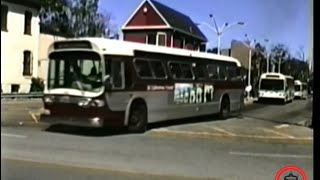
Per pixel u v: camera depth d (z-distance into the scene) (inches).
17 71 1537.9
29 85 1585.9
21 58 1557.6
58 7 2610.7
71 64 597.6
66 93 592.1
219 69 849.5
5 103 1176.8
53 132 598.5
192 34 2381.9
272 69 3395.7
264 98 1852.9
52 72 606.9
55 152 430.6
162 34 2185.0
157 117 677.3
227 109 877.2
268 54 3127.5
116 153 442.0
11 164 353.4
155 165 381.1
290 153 482.0
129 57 625.9
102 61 585.3
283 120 919.7
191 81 760.3
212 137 599.2
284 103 1852.9
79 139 544.1
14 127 632.4
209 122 800.9
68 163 370.9
